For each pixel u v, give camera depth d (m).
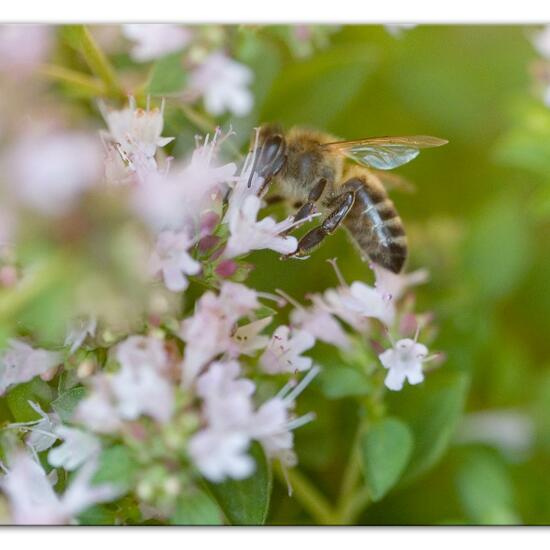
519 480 0.14
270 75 0.13
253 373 0.12
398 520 0.13
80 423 0.11
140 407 0.11
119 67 0.13
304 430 0.13
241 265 0.11
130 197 0.10
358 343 0.12
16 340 0.11
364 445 0.12
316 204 0.12
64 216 0.10
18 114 0.11
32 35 0.12
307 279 0.13
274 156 0.12
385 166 0.13
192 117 0.13
